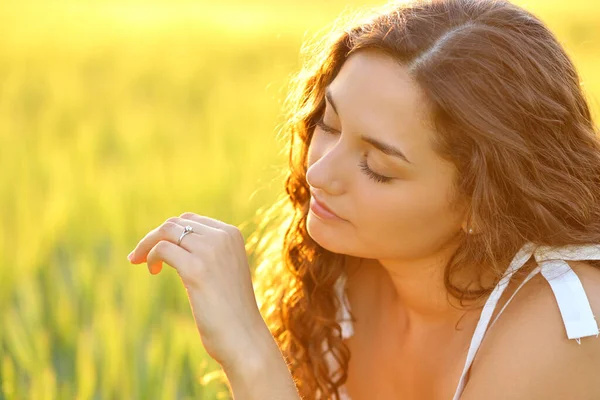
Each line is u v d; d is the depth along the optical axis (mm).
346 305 3992
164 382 5668
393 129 2961
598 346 3076
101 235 9297
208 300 3229
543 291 3182
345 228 3189
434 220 3137
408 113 2953
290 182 3883
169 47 25922
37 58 22609
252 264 7340
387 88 2959
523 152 3043
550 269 3191
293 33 30438
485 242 3141
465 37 2992
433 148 2982
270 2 50531
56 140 13289
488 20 3070
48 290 7664
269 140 12414
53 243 8711
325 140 3252
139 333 6523
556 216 3221
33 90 18234
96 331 6258
